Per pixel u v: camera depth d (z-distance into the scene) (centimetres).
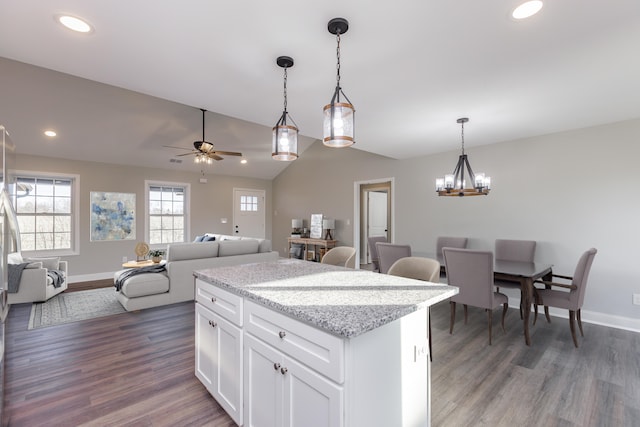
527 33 178
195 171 727
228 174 782
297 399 133
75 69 221
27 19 162
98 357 261
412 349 149
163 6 153
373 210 752
